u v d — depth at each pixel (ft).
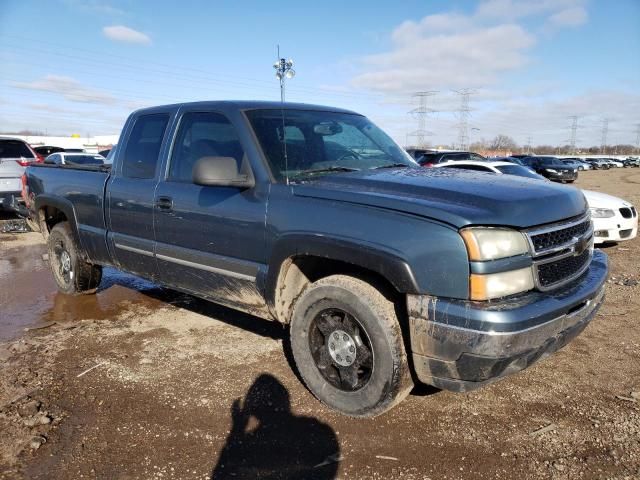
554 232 9.46
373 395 9.70
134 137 14.92
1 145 39.27
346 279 10.00
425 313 8.79
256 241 11.16
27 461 8.85
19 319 16.06
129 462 8.87
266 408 10.64
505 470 8.69
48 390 11.33
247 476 8.55
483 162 38.88
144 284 20.25
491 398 11.09
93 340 14.28
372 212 9.43
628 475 8.53
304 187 10.60
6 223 33.76
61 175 17.70
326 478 8.53
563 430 9.84
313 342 10.75
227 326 15.39
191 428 9.89
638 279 21.08
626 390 11.41
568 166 94.02
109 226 15.47
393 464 8.87
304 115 13.30
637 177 122.93
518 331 8.31
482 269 8.39
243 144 11.73
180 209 12.78
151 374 12.16
